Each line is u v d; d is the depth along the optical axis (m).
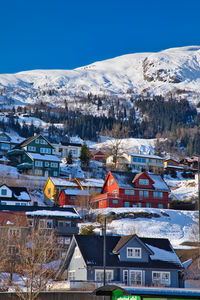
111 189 162.25
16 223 102.56
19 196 153.25
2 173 197.25
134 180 162.25
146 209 145.75
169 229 135.00
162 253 86.94
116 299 49.78
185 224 141.50
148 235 129.12
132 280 81.81
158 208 158.38
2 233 94.25
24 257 73.12
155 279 83.12
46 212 116.25
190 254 94.06
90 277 80.12
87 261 80.69
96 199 160.25
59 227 112.12
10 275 79.62
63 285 75.69
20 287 71.00
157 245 88.88
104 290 49.53
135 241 84.44
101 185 177.75
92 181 181.38
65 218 115.69
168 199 165.38
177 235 132.00
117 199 157.00
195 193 191.38
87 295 66.00
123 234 127.25
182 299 47.38
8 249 84.25
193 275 86.69
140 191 161.25
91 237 86.38
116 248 83.88
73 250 86.69
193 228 127.56
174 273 84.56
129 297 48.22
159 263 84.38
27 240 83.94
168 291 47.22
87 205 153.75
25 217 107.25
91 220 141.25
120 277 81.50
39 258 70.62
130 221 137.12
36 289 67.19
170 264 84.75
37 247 74.88
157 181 167.50
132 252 83.88
